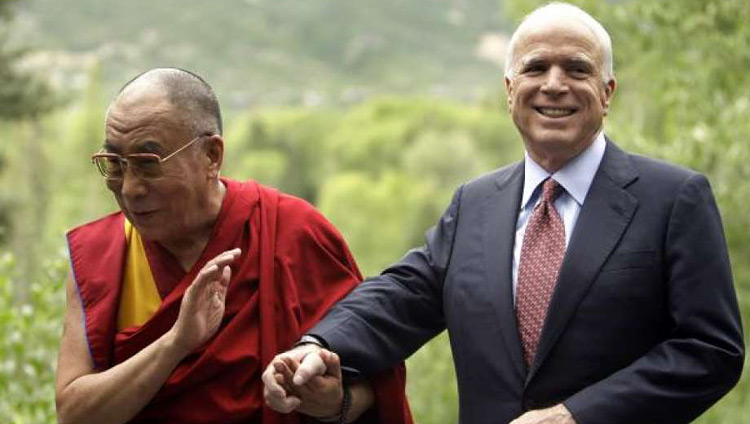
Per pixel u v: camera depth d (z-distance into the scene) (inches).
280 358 179.3
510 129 4188.0
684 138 490.6
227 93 6889.8
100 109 1325.0
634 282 176.9
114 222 196.4
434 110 4534.9
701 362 172.4
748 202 505.7
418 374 489.1
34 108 784.3
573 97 180.9
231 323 189.0
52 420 296.8
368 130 4507.9
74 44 6806.1
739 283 559.5
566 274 178.7
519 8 470.0
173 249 191.6
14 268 327.9
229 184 196.2
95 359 189.0
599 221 180.5
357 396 191.9
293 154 4633.4
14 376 300.8
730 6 448.1
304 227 198.2
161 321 187.8
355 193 3432.6
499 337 181.6
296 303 193.3
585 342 176.9
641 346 177.3
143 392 181.0
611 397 172.4
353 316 190.1
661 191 180.5
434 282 193.0
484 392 182.7
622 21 464.1
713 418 579.5
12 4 784.9
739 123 478.3
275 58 7726.4
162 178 182.2
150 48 7190.0
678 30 456.8
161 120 181.8
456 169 4008.4
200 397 187.3
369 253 3223.4
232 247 191.8
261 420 189.5
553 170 185.9
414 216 3353.8
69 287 193.9
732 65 462.6
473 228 190.4
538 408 178.4
